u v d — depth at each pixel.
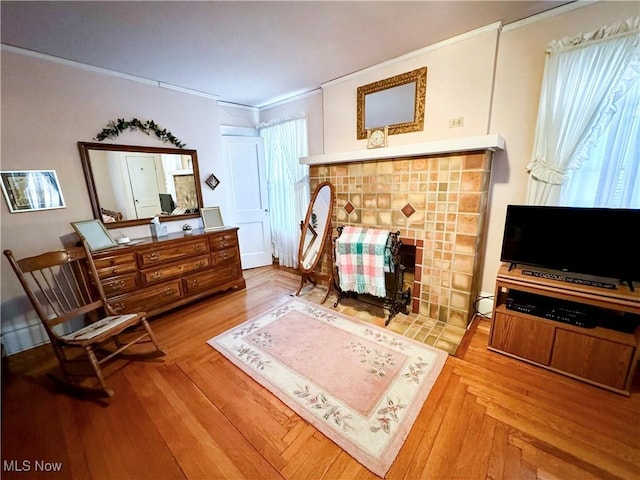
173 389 1.78
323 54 2.42
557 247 1.84
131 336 2.41
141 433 1.47
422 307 2.58
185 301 2.87
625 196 1.81
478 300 2.55
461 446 1.34
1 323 2.22
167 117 3.04
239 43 2.18
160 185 3.03
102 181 2.61
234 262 3.33
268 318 2.65
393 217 2.59
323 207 3.20
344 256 2.64
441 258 2.37
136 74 2.71
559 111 1.90
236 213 3.99
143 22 1.84
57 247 2.41
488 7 1.82
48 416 1.60
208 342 2.29
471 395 1.64
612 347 1.58
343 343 2.21
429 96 2.40
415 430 1.43
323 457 1.32
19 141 2.18
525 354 1.89
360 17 1.88
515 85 2.09
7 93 2.10
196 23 1.88
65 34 1.93
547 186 2.02
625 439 1.34
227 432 1.47
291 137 3.78
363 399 1.64
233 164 3.86
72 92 2.39
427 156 2.29
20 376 1.97
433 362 1.94
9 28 1.81
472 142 1.96
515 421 1.46
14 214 2.21
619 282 1.74
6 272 2.21
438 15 1.89
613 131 1.78
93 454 1.37
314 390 1.73
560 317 1.74
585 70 1.79
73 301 2.52
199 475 1.26
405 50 2.39
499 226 2.35
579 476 1.19
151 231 2.95
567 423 1.44
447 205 2.26
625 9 1.67
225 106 3.85
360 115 2.86
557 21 1.87
